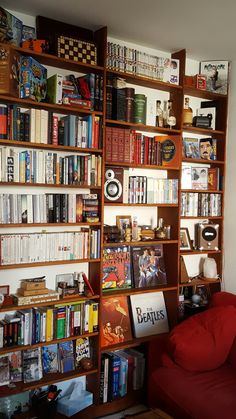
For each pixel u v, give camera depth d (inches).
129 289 112.2
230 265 128.6
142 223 121.1
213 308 101.3
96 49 100.7
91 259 101.3
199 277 130.3
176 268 117.8
